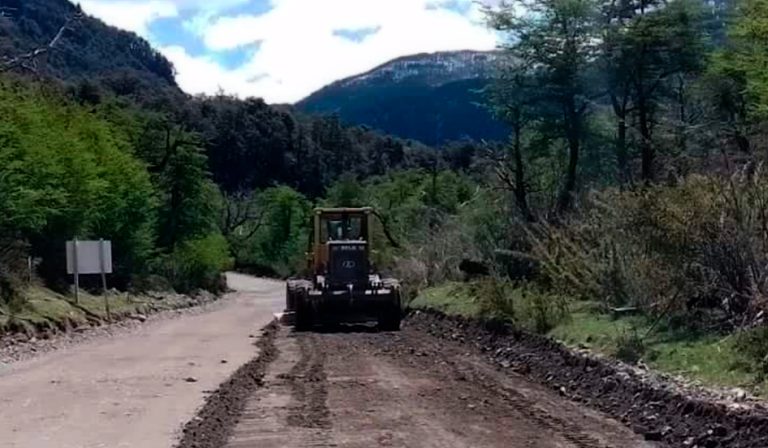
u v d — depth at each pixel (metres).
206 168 64.31
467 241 31.61
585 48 30.38
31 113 31.88
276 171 129.38
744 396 10.51
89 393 14.24
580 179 30.19
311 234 31.78
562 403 12.55
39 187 30.64
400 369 16.52
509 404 12.50
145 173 47.12
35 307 26.22
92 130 41.88
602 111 31.17
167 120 59.75
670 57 30.14
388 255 37.50
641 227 15.93
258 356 19.30
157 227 56.38
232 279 93.06
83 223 37.59
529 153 31.39
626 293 17.27
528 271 24.41
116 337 25.36
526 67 30.86
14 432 11.11
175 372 16.69
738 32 23.05
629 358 13.73
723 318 14.27
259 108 135.12
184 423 11.44
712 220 14.45
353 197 83.44
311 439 10.37
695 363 12.53
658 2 30.75
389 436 10.41
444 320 25.11
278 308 44.06
